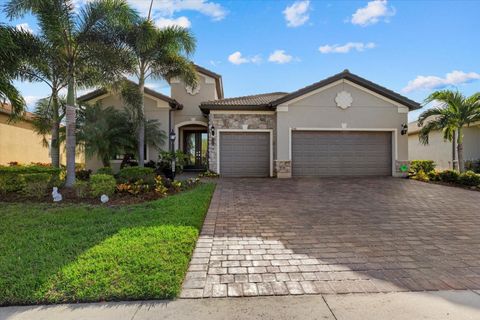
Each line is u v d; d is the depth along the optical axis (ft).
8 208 24.08
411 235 18.17
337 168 50.06
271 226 20.12
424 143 48.47
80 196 27.99
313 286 11.71
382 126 49.57
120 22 35.09
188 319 9.57
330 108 49.32
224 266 13.58
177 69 45.50
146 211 22.33
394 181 43.88
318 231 19.01
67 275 11.68
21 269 12.29
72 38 33.37
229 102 52.70
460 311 9.96
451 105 44.60
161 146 53.42
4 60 29.32
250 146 51.24
